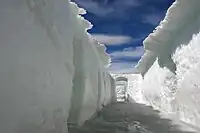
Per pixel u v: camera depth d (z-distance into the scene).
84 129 6.78
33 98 3.00
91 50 9.62
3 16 2.39
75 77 7.35
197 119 7.11
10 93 2.42
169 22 9.89
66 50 5.01
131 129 7.24
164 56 12.41
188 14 8.46
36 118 3.08
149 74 19.05
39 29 3.45
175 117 9.87
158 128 7.49
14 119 2.48
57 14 4.55
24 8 2.96
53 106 3.85
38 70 3.23
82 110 7.29
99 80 11.72
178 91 9.38
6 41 2.40
